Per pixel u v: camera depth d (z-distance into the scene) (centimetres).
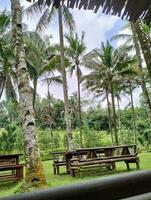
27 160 609
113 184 60
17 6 690
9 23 1515
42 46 1881
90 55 2245
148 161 1296
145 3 197
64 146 2697
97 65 2269
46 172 1079
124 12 197
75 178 834
